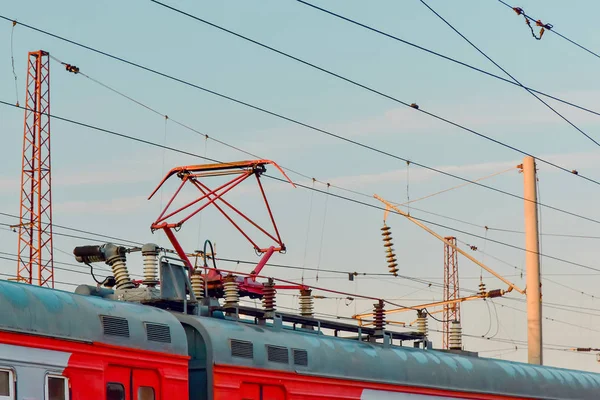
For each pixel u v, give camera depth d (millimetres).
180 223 36625
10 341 23812
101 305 26922
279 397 31219
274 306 33812
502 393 40500
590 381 46250
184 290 32000
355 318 38375
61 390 24984
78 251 32625
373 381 34531
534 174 52344
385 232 47031
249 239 38250
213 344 29406
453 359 39281
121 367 26781
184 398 28281
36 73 82812
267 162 37656
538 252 51594
